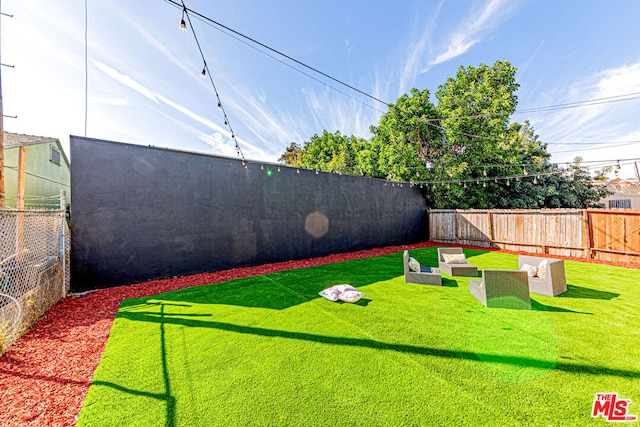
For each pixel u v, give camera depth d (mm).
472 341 3051
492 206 14141
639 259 7391
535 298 4582
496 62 13797
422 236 13828
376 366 2551
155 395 2170
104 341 3156
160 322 3672
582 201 16125
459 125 12398
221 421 1888
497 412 1931
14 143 8008
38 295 3898
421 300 4523
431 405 2012
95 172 5633
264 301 4570
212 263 7137
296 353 2807
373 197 11586
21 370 2549
